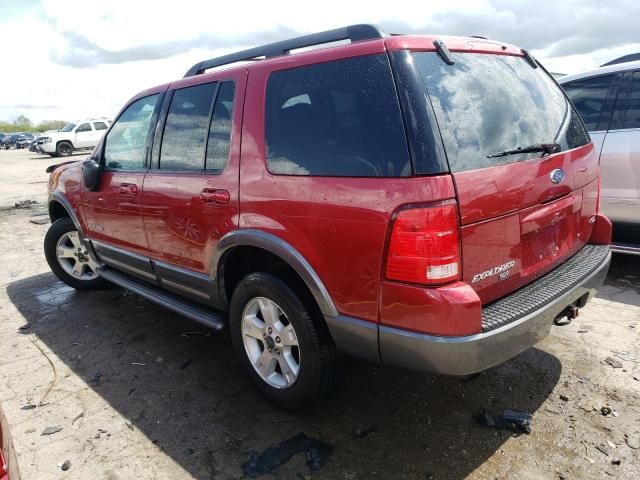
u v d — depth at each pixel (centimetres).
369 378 327
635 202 443
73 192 457
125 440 275
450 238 211
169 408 304
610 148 452
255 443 270
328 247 240
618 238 468
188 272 335
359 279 231
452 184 211
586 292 276
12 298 505
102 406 309
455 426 276
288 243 258
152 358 368
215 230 300
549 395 298
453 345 212
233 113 292
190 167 322
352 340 244
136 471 251
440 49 238
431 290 211
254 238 273
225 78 305
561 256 285
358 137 230
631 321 384
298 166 254
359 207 225
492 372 325
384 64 227
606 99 464
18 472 170
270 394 295
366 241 224
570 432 266
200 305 352
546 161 259
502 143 241
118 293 507
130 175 375
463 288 214
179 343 390
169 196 332
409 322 219
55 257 502
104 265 463
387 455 256
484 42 274
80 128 2806
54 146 2717
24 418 298
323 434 274
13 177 1802
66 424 292
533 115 270
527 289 254
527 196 246
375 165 222
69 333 416
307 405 282
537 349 350
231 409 301
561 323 283
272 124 270
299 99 259
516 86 271
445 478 239
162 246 354
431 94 221
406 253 212
